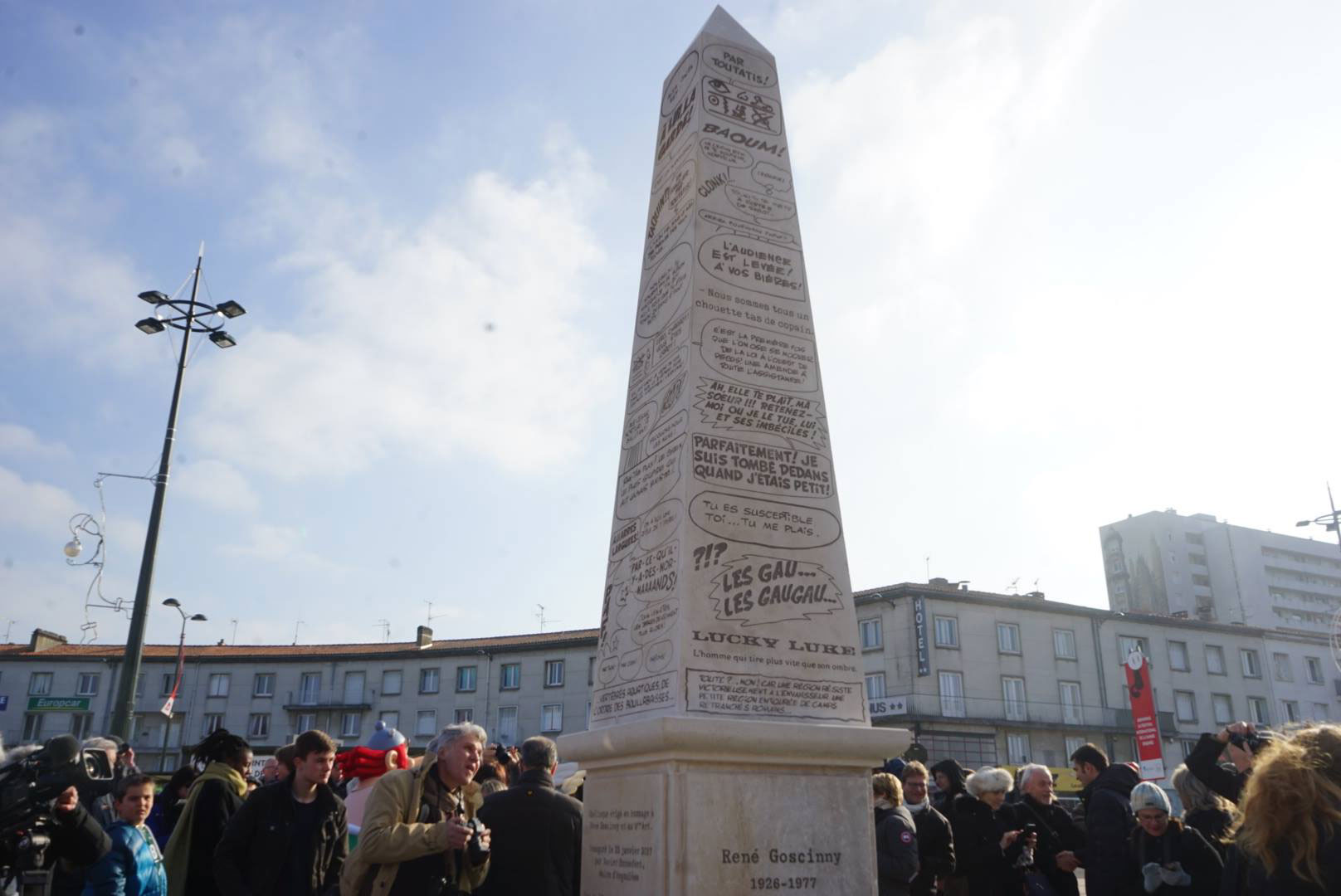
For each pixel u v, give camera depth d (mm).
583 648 47281
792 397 6262
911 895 7023
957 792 8906
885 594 40031
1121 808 6469
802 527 5887
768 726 5066
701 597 5391
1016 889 7234
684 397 5953
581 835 5691
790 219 6891
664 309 6625
